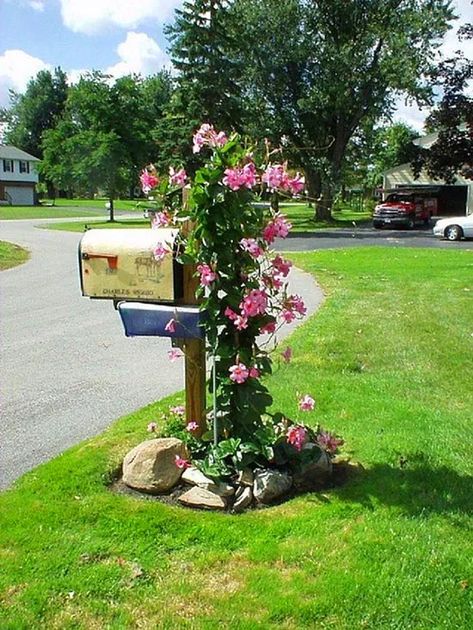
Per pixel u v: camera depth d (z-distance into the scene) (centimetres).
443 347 631
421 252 1739
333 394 473
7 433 416
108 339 713
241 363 310
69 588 242
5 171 5959
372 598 235
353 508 298
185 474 315
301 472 322
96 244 317
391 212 2828
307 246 2031
